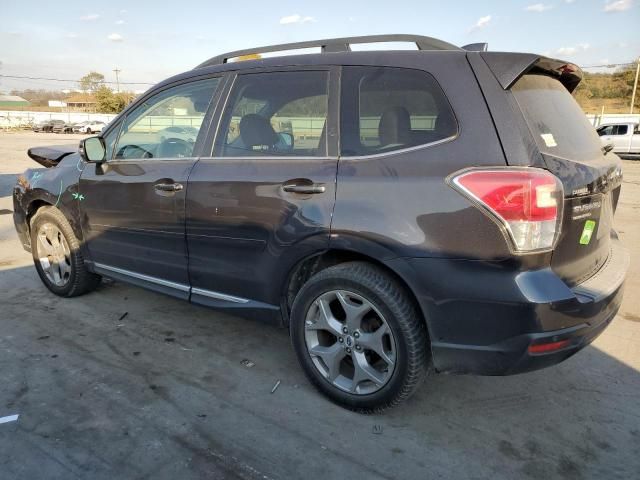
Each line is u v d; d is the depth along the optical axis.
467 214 2.25
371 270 2.56
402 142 2.50
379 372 2.69
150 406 2.81
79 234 4.01
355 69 2.74
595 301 2.36
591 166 2.50
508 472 2.35
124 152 3.67
